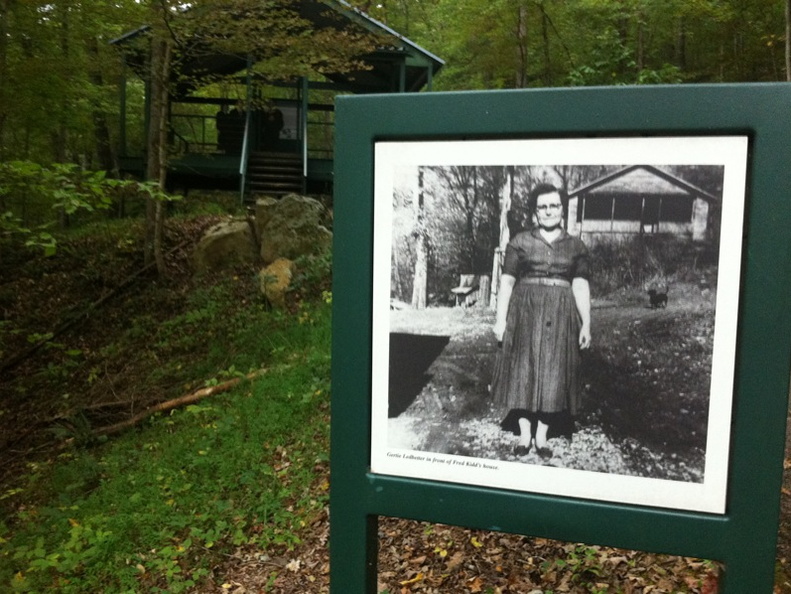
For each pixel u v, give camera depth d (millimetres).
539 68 15188
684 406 1976
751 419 1914
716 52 13602
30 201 13531
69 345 10281
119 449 6793
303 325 8359
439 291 2156
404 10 19703
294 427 5871
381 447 2230
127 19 9141
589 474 2053
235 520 4773
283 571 4234
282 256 10625
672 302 1971
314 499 4844
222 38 10164
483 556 3975
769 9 11398
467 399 2148
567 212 2037
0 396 9258
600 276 2023
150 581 4320
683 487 1986
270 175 14992
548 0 13289
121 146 14836
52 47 10438
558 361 2066
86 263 12602
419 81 16969
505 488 2121
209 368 8258
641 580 3508
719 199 1926
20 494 6574
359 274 2193
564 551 3889
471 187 2115
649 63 14750
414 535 4293
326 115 20344
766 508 1917
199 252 11156
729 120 1883
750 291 1896
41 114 11625
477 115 2064
